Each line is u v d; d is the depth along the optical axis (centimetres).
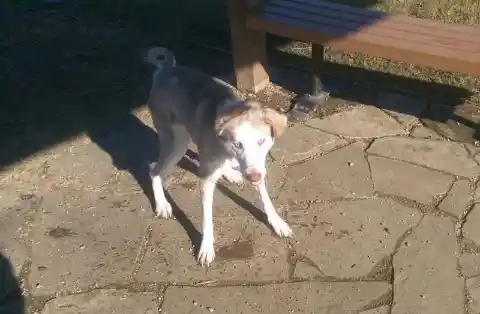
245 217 272
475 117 311
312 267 251
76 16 419
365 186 281
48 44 394
